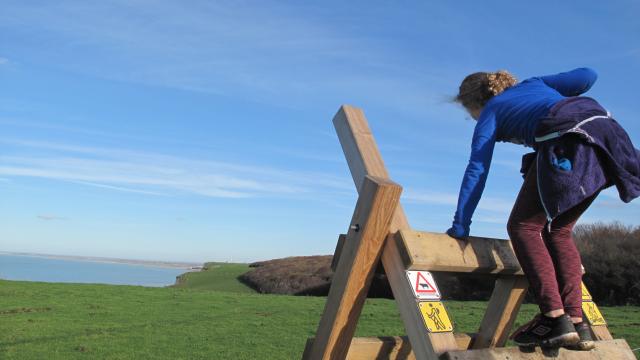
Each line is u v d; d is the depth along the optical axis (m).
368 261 2.37
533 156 2.53
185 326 8.48
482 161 2.54
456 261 2.44
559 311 2.30
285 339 7.41
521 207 2.44
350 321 2.43
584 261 14.80
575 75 2.74
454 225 2.52
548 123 2.31
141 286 16.05
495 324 2.93
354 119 2.71
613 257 14.46
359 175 2.56
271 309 10.91
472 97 2.88
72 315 9.51
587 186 2.22
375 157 2.61
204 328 8.31
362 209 2.33
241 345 6.95
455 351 2.21
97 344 6.90
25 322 8.61
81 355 6.25
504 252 2.66
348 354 2.53
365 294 2.42
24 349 6.54
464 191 2.52
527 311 10.55
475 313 10.11
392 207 2.32
